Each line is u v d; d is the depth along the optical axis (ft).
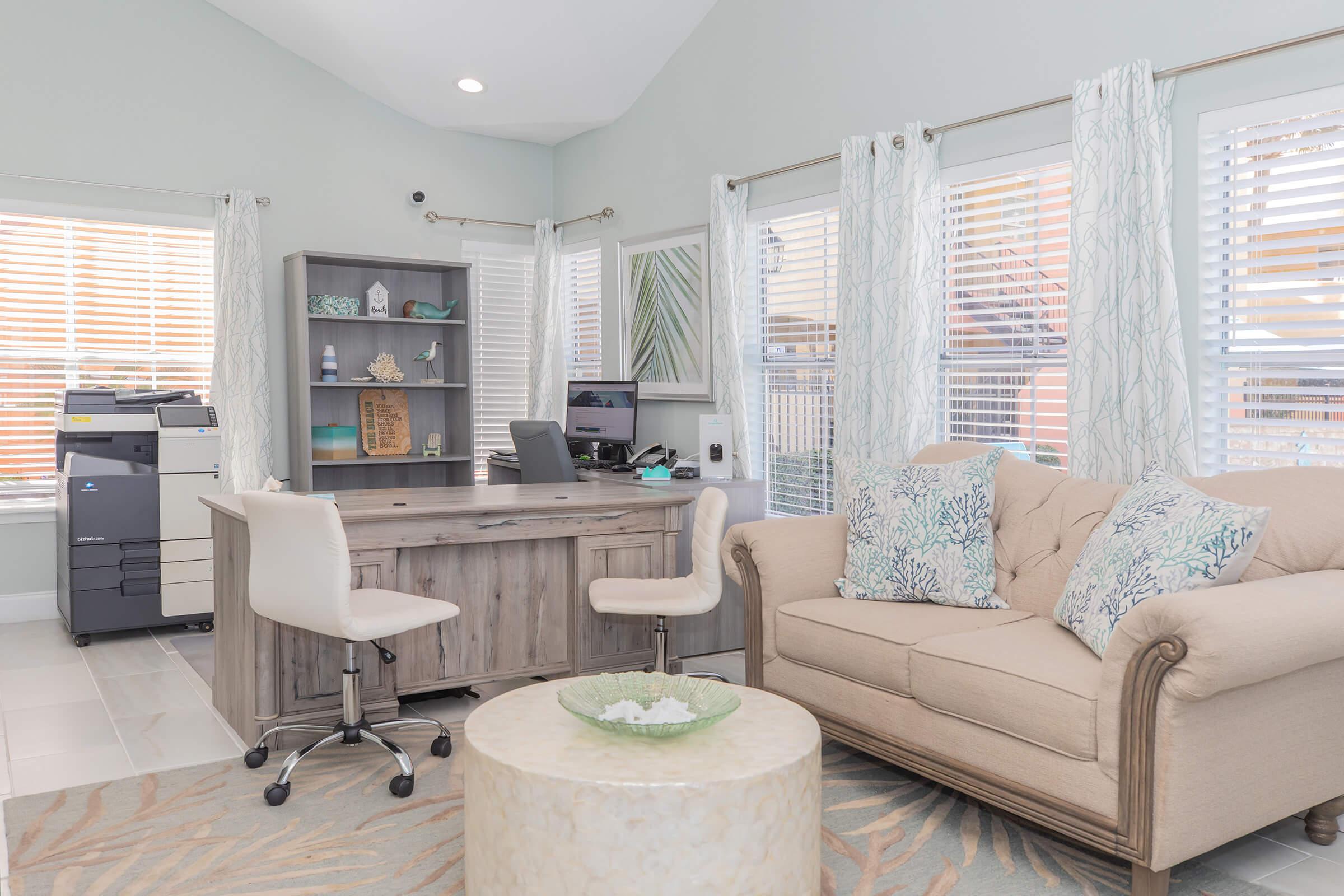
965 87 12.39
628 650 12.41
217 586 11.53
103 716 11.39
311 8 16.42
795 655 10.01
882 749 9.00
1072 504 9.82
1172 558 7.59
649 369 18.45
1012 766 7.70
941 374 13.17
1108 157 10.26
